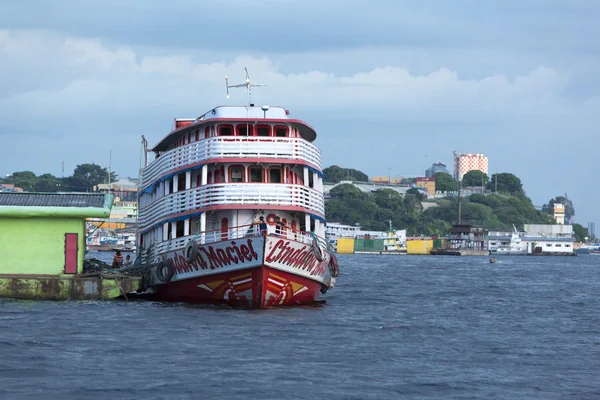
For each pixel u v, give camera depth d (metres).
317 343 53.78
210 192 68.62
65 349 49.31
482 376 45.81
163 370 44.25
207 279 68.19
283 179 70.38
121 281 73.56
